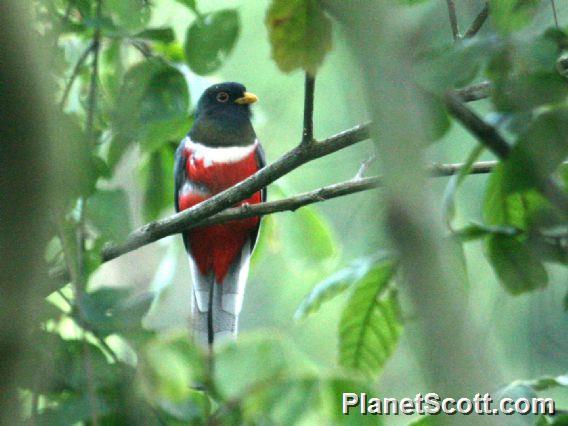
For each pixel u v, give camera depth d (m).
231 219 7.74
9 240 3.98
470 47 4.36
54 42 6.15
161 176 9.27
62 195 4.67
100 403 4.55
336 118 13.95
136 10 6.82
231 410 4.54
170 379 4.61
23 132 3.95
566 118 4.11
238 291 10.24
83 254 5.33
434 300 2.69
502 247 5.78
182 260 15.44
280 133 13.98
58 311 4.68
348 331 6.73
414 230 2.72
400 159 2.78
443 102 4.43
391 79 2.84
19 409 4.05
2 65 3.90
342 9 2.92
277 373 4.54
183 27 9.59
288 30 5.39
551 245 5.41
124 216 5.34
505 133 4.58
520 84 4.25
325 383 4.51
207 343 9.92
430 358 2.67
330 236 9.55
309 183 14.40
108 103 7.84
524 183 4.19
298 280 14.55
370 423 4.47
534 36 4.35
